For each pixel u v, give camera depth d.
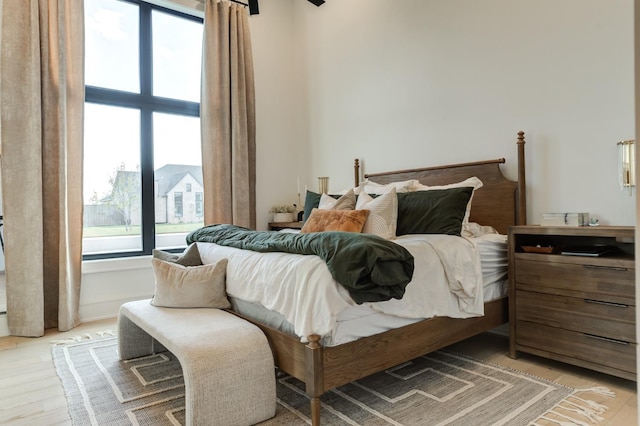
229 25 4.17
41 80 3.15
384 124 3.76
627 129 2.31
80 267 3.34
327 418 1.72
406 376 2.15
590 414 1.73
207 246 2.64
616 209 2.35
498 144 2.91
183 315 2.07
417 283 1.96
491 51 2.94
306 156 4.69
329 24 4.34
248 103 4.33
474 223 2.78
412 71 3.50
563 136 2.58
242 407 1.64
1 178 3.10
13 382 2.15
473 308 2.21
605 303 1.98
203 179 4.02
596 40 2.43
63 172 3.15
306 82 4.66
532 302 2.29
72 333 3.09
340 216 2.47
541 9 2.67
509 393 1.93
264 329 1.86
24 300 3.00
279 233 2.26
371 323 1.74
